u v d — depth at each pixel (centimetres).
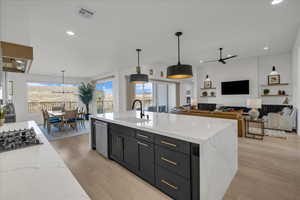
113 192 184
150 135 185
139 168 207
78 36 295
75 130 526
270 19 258
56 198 57
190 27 276
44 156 99
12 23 179
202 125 192
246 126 430
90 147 334
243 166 240
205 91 759
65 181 70
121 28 270
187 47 395
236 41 369
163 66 700
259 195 173
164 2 199
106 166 250
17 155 100
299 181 199
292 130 452
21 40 200
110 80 688
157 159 178
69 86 792
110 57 454
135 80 343
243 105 637
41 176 74
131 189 188
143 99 693
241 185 192
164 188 172
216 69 718
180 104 832
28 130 162
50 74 696
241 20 257
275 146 329
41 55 407
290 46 443
